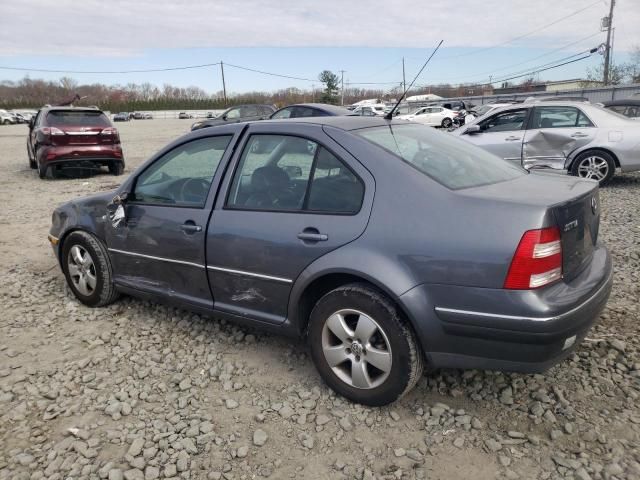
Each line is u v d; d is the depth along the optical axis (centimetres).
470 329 262
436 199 273
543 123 919
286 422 292
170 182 387
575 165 906
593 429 274
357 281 297
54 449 275
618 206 786
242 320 350
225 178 352
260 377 339
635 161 878
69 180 1241
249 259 330
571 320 253
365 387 295
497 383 320
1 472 259
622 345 350
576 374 325
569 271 270
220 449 272
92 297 448
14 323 432
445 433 278
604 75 4247
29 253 639
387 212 281
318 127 325
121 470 259
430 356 277
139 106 9444
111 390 330
